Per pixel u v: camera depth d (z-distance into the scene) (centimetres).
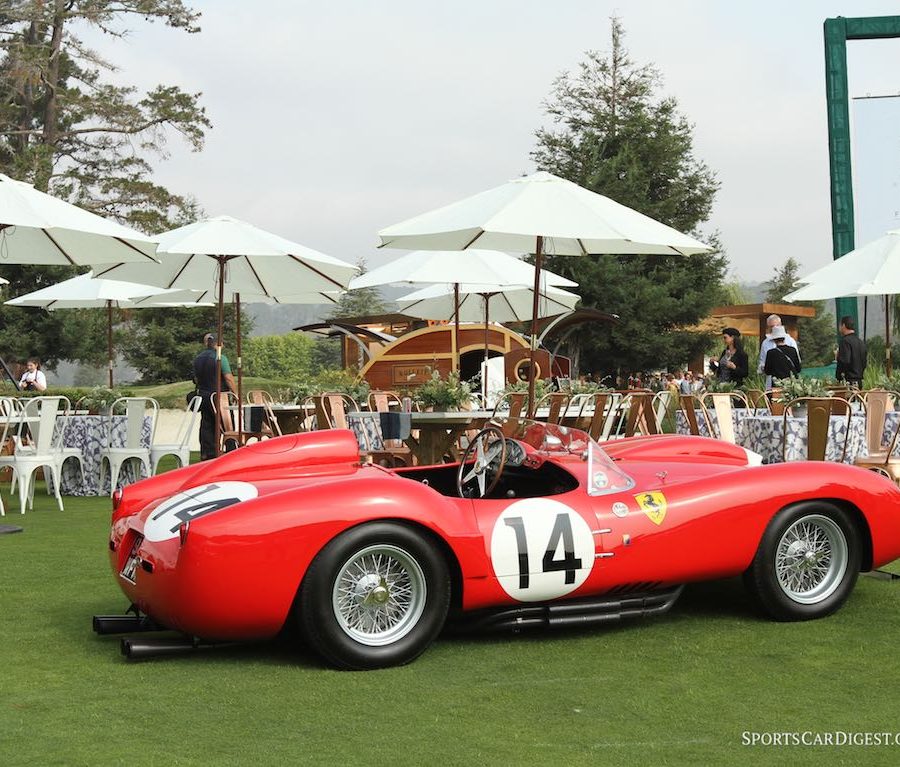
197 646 474
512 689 422
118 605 589
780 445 918
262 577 437
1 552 769
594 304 4034
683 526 508
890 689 418
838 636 500
